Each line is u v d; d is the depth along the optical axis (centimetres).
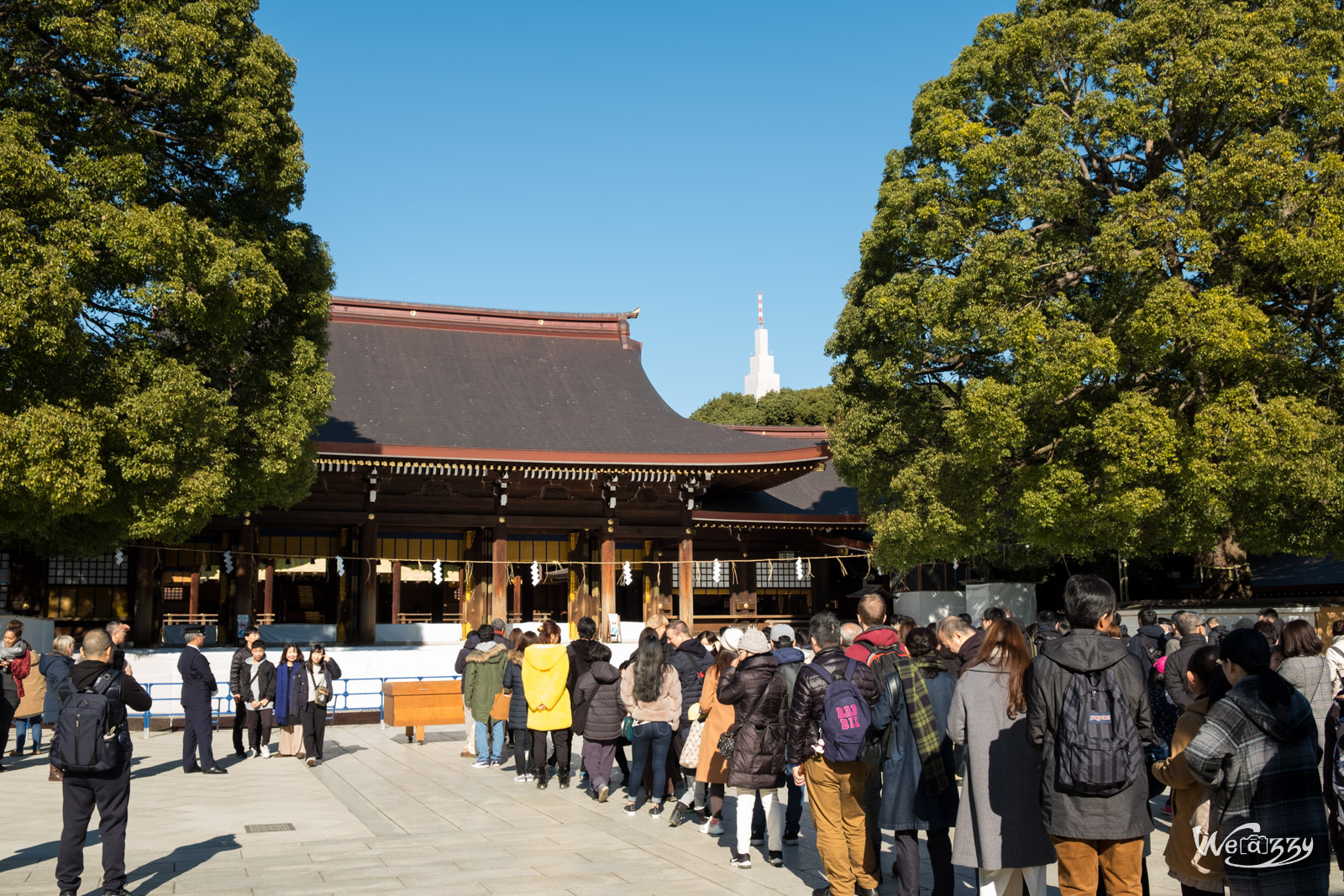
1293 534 2134
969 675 661
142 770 1585
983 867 634
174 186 2002
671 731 1129
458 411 3531
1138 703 572
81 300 1616
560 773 1340
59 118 1808
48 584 2888
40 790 1361
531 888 802
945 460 2530
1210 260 2139
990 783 639
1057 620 1529
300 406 2236
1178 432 2109
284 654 1686
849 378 2866
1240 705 541
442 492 3300
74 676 777
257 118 1964
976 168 2447
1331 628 2214
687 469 3338
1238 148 2131
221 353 2030
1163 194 2292
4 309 1502
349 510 3194
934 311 2450
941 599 3228
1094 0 2720
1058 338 2198
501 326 4119
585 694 1225
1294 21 2322
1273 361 2244
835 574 4050
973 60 2672
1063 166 2364
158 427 1777
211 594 3784
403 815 1179
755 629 903
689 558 3503
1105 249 2203
